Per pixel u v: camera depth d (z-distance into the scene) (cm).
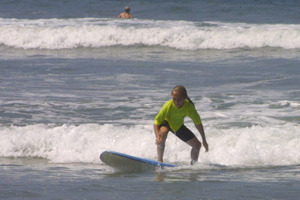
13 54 8300
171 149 2952
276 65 6775
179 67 6738
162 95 4788
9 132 3284
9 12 14550
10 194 1939
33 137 3142
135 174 2395
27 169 2561
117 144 3028
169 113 2550
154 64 7050
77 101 4516
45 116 3941
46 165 2700
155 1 16575
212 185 2119
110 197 1900
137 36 9194
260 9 14488
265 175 2356
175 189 2042
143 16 13938
